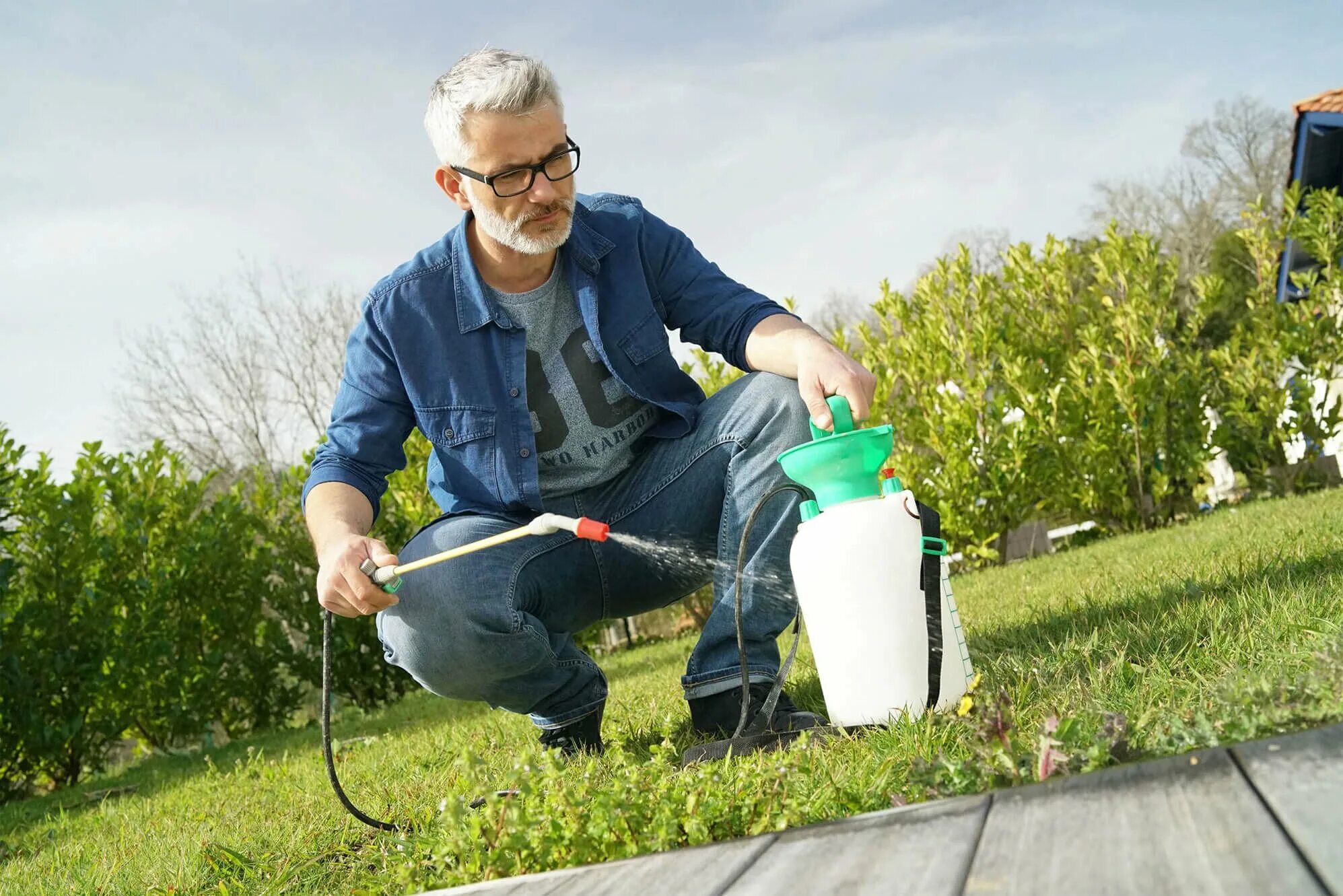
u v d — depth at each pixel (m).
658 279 2.64
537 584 2.47
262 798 2.99
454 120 2.26
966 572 8.52
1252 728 1.27
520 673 2.39
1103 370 8.50
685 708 2.92
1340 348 8.89
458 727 3.96
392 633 2.37
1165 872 0.78
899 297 8.84
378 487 2.52
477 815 1.53
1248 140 37.03
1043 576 5.14
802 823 1.40
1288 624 1.99
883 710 1.82
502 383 2.49
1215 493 11.38
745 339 2.48
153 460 7.39
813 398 2.10
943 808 1.04
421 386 2.49
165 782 4.77
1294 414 9.39
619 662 6.58
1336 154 11.25
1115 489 8.52
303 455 8.19
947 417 8.23
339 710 7.96
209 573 7.29
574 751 2.51
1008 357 8.41
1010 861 0.87
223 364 26.38
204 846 2.16
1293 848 0.75
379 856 1.90
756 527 2.33
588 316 2.50
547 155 2.27
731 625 2.34
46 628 6.19
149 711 6.95
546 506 2.58
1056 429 8.41
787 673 2.08
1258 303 9.36
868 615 1.81
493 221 2.32
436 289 2.51
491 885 1.29
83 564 6.34
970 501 8.26
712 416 2.48
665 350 2.57
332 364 27.28
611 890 1.12
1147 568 3.96
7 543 6.27
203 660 7.10
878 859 0.96
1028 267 8.93
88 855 2.68
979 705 1.57
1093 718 1.64
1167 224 38.28
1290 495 8.21
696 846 1.24
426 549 2.38
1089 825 0.90
